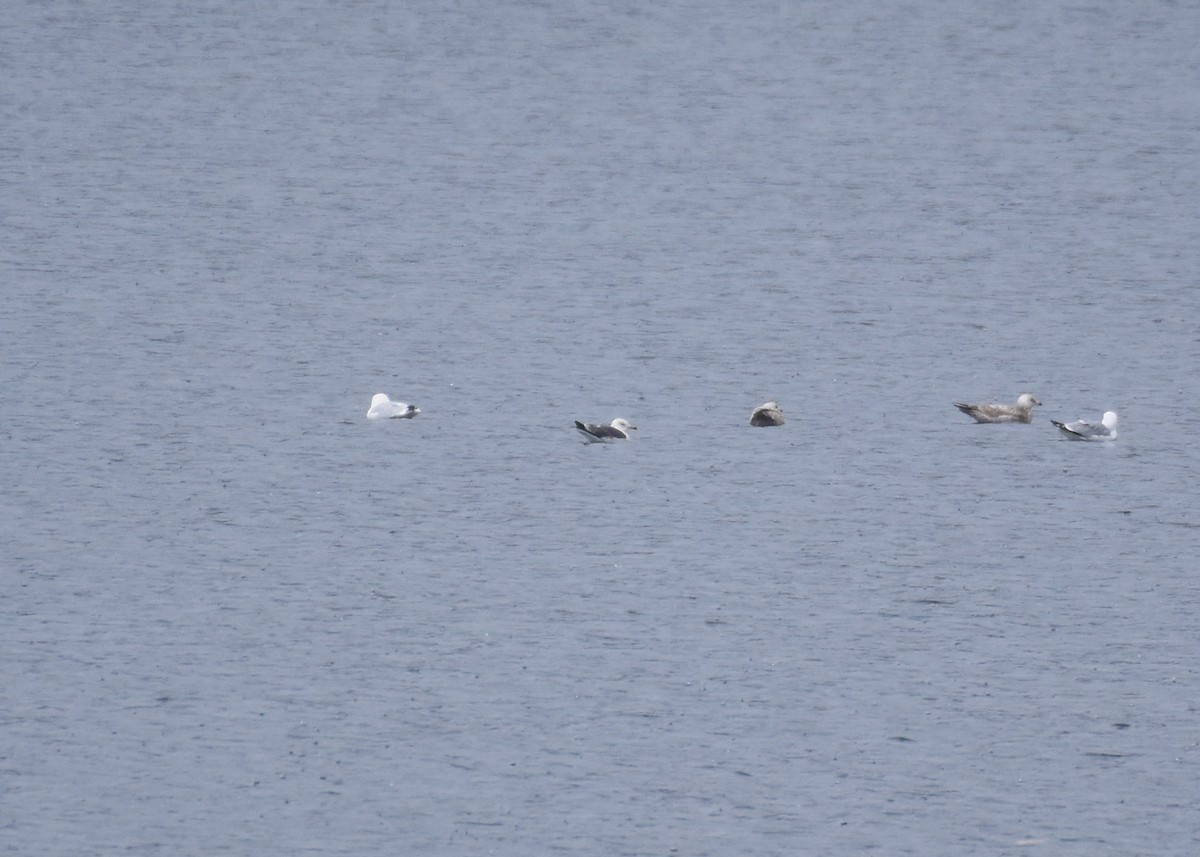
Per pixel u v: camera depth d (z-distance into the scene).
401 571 42.69
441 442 52.75
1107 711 35.84
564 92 139.88
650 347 65.00
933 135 120.38
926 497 48.06
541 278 77.88
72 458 50.72
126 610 40.19
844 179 105.75
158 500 47.38
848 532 45.47
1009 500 47.81
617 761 33.94
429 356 63.41
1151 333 66.44
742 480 49.47
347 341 65.56
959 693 36.59
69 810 31.95
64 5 171.00
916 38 162.38
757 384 59.81
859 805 32.53
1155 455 51.56
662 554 43.94
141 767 33.41
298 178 104.62
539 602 40.97
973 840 31.41
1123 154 110.69
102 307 69.88
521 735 34.84
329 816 31.97
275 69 146.88
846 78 145.00
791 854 30.98
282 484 48.75
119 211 91.81
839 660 38.09
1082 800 32.72
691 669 37.62
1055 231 87.69
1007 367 61.78
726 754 34.22
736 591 41.69
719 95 138.50
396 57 154.38
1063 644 38.88
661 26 171.12
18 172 102.62
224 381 59.41
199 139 117.12
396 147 117.12
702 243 86.69
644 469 50.31
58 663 37.44
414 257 82.38
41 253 80.00
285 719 35.31
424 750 34.19
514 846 31.11
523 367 61.97
